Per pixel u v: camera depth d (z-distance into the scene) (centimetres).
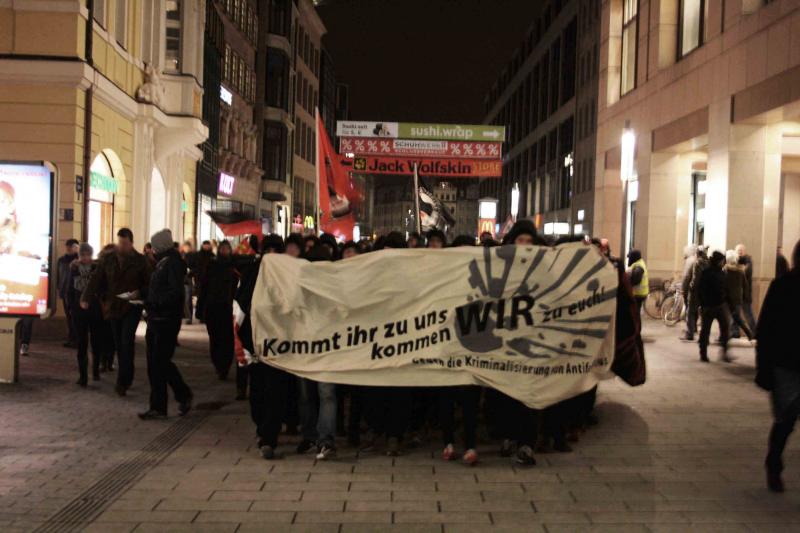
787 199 2402
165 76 2189
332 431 702
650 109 2544
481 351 693
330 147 1452
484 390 849
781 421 600
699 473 662
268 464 683
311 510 558
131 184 1967
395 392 713
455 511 558
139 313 982
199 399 983
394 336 696
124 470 657
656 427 843
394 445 716
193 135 2223
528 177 7475
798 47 1598
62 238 1531
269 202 4916
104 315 976
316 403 737
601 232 3112
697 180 2959
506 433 720
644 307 2302
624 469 674
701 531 520
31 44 1512
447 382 691
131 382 990
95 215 1748
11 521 527
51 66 1501
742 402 988
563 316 693
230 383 1104
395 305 695
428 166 2708
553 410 733
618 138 2903
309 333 694
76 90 1531
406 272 700
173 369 874
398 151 2706
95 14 1673
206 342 1580
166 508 559
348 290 697
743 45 1869
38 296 1083
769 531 520
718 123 1998
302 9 5619
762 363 604
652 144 2519
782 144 2067
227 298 1116
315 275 701
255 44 4362
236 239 2984
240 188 4075
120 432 794
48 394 980
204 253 1588
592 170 4841
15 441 749
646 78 2609
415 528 523
